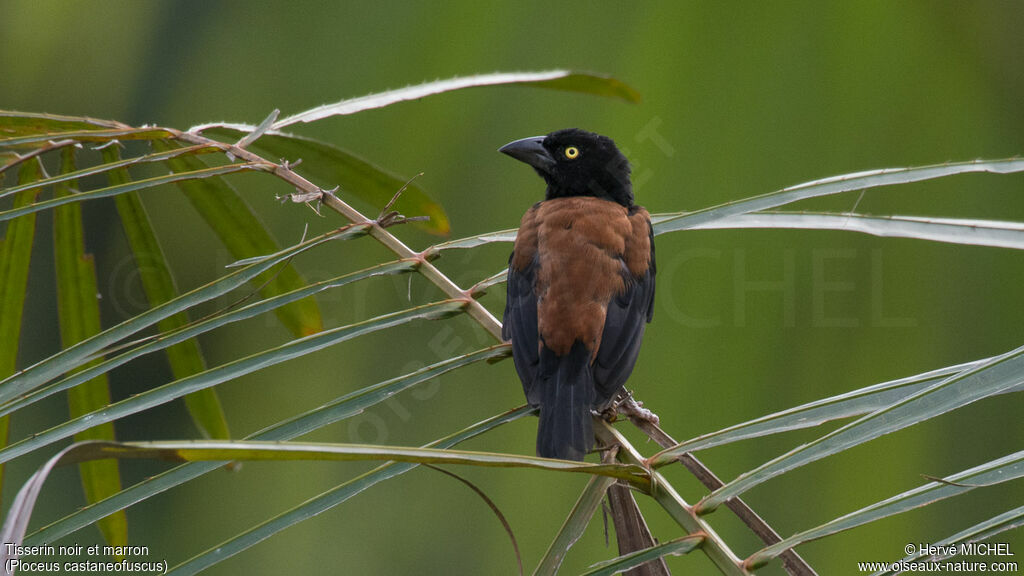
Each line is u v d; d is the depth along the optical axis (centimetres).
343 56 1053
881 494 840
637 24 950
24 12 1238
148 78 1218
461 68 1009
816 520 843
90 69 1238
